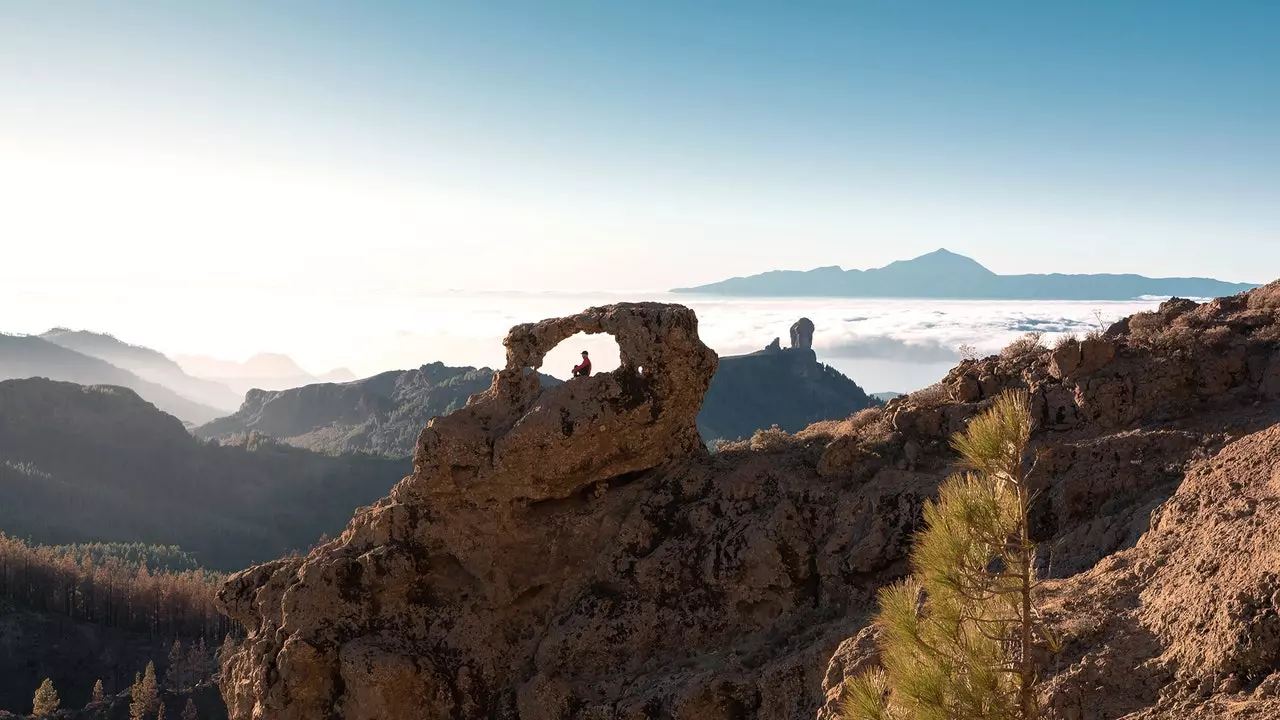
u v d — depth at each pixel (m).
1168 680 12.55
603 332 27.30
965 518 10.34
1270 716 10.59
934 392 27.94
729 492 25.36
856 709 11.19
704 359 26.97
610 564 24.92
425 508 25.77
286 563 26.92
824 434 28.42
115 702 120.94
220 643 158.25
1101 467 21.19
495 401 26.91
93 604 164.62
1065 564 18.80
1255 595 12.18
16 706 140.38
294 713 23.33
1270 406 21.91
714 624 23.27
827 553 22.72
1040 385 25.03
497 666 24.33
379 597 24.67
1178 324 26.33
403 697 23.05
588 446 25.67
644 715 20.97
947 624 10.55
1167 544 15.85
